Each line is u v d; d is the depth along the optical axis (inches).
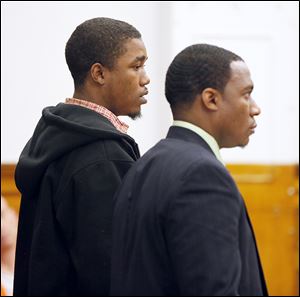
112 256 214.4
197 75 210.7
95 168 233.5
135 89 250.2
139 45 250.8
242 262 195.3
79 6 570.6
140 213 203.0
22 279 255.8
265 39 612.7
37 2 562.6
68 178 236.2
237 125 212.7
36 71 564.1
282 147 619.2
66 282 238.2
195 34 601.6
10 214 538.0
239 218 197.3
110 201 231.0
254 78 614.2
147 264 197.5
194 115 212.5
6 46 559.2
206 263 184.4
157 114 590.9
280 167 618.2
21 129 562.9
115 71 247.9
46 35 565.0
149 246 198.5
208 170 194.7
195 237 187.0
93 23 250.8
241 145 216.2
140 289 198.1
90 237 229.9
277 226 621.6
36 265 239.0
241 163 617.0
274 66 614.2
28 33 562.6
